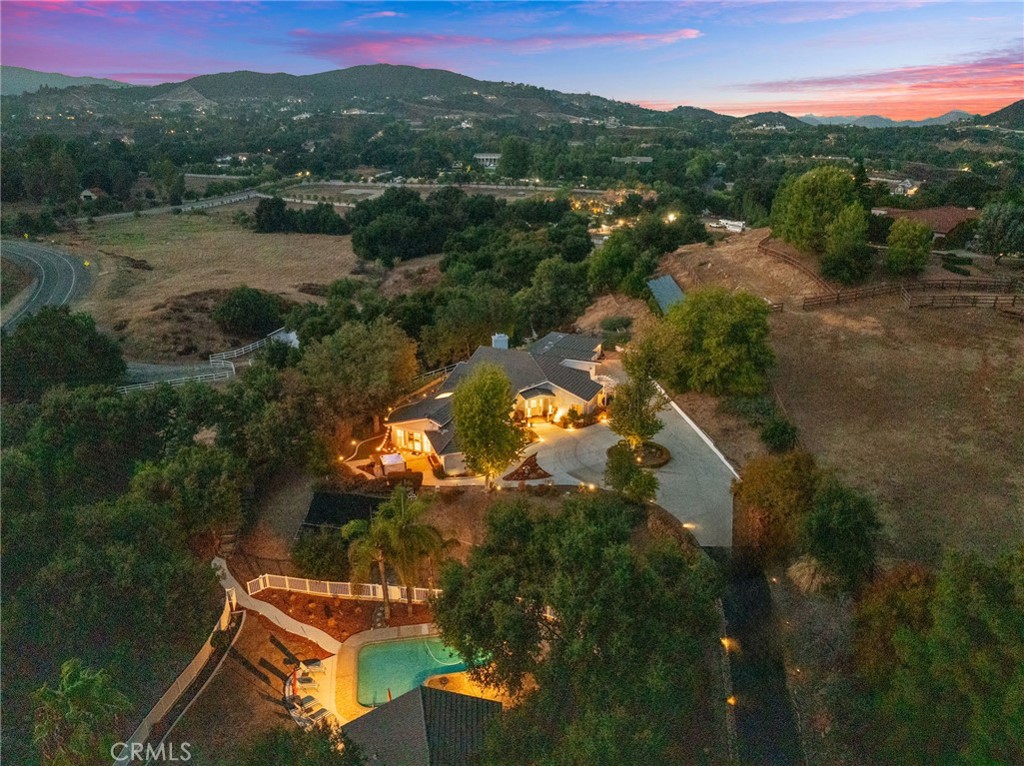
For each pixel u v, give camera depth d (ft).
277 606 121.80
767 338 196.24
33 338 213.25
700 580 94.38
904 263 215.92
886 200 301.02
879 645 83.61
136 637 98.58
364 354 170.71
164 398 158.71
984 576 73.31
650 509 131.54
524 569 98.32
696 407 173.37
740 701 88.69
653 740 75.77
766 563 113.19
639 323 234.17
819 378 172.65
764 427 153.79
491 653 92.22
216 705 99.19
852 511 101.45
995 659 67.51
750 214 452.76
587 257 330.95
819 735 83.20
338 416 161.27
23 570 103.91
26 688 91.04
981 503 120.47
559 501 138.92
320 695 101.81
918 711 74.08
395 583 125.18
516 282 349.20
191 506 125.80
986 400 150.82
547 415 178.50
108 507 115.65
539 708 82.53
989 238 232.73
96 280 361.92
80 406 151.94
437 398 172.96
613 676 82.84
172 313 305.32
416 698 87.66
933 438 141.38
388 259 440.45
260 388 163.43
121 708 80.43
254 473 149.38
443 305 253.44
